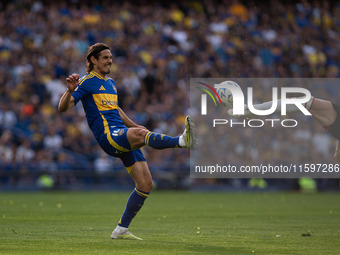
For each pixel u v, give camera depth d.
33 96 67.62
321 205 42.12
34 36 74.06
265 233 24.67
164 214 34.59
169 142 20.33
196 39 80.00
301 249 19.53
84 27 76.62
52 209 37.56
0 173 58.97
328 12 89.50
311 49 85.06
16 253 18.48
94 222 29.34
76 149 63.59
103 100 22.06
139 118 68.50
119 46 75.81
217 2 85.94
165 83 73.50
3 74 69.12
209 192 59.72
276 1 87.25
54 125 64.50
